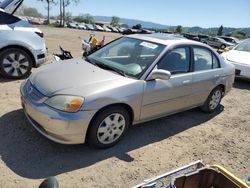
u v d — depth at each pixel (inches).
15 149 141.6
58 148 146.3
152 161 147.7
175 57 176.4
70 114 130.6
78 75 150.5
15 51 243.0
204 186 93.5
